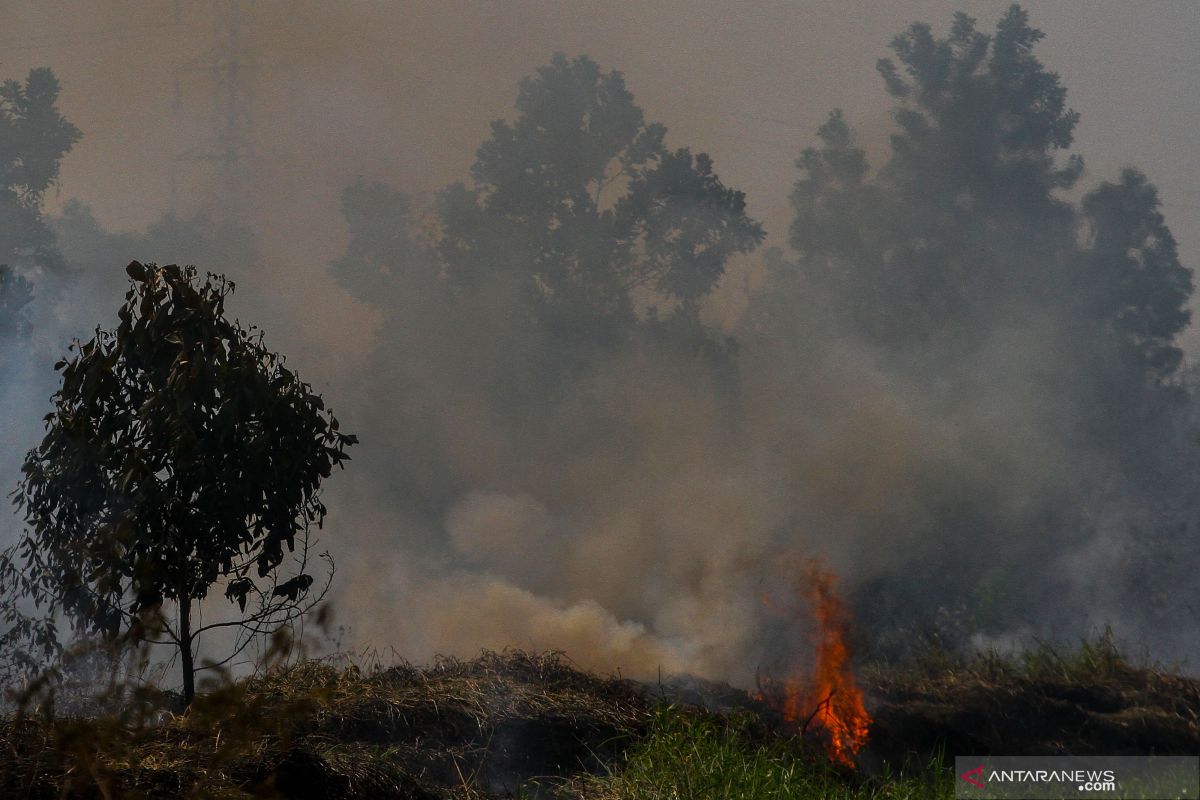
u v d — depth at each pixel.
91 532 7.96
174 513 7.72
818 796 8.16
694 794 7.61
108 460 7.88
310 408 8.31
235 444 7.93
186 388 7.67
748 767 8.14
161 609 7.84
